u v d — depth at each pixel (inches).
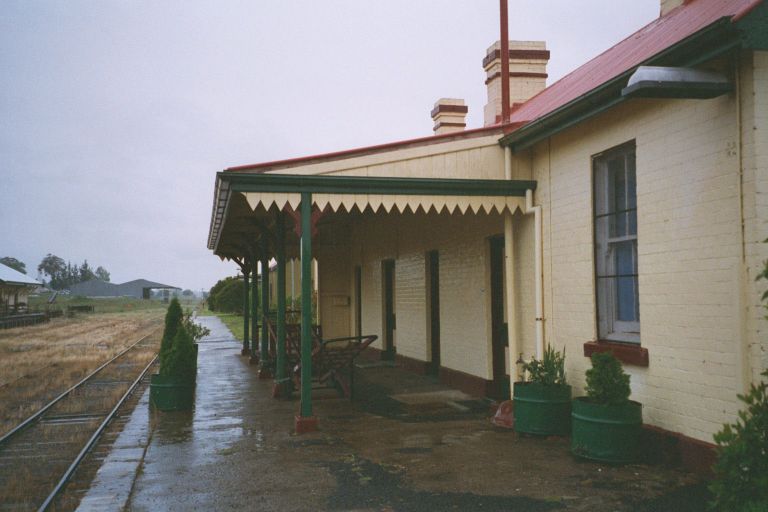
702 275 216.7
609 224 276.8
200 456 264.1
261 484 223.1
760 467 128.9
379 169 308.0
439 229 464.1
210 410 371.9
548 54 502.6
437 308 492.4
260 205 394.6
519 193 322.7
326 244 724.7
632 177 264.7
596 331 278.5
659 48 250.2
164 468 246.7
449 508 194.4
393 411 353.4
